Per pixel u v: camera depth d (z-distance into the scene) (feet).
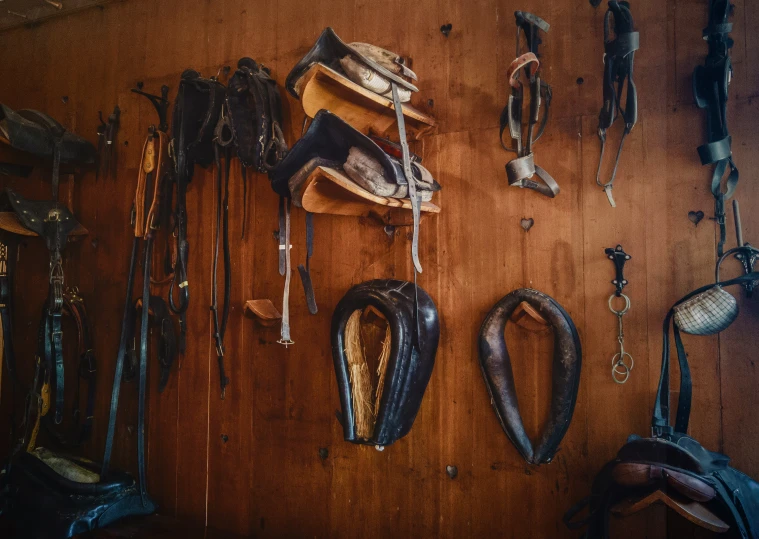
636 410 5.87
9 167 9.18
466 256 6.78
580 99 6.26
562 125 6.33
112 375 8.97
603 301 6.08
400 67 6.49
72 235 8.87
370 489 7.15
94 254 9.25
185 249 7.95
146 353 7.94
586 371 6.11
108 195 9.19
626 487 5.20
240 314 8.14
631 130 5.98
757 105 5.52
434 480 6.81
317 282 7.63
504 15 6.68
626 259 5.94
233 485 8.03
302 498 7.56
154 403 8.67
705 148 5.31
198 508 8.25
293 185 6.37
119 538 7.58
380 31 7.37
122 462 8.83
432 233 6.97
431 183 6.42
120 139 9.15
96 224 9.25
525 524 6.31
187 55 8.70
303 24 7.86
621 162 6.06
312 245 7.38
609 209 6.09
